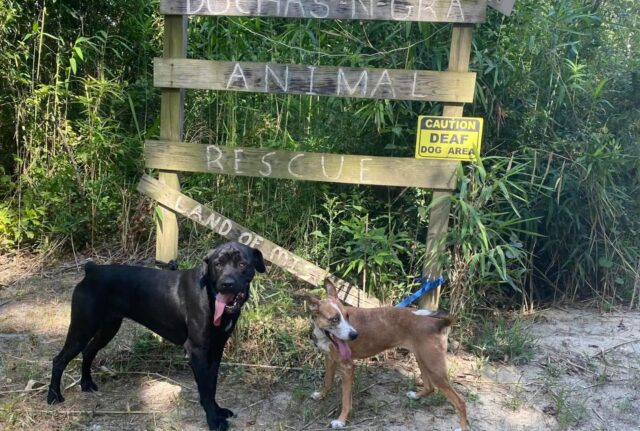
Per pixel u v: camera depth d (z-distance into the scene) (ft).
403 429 6.40
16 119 11.26
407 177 7.50
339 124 8.98
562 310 9.50
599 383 7.34
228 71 7.59
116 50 11.51
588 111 9.37
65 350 6.65
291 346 7.65
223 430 6.28
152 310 6.56
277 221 8.95
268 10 7.42
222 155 7.80
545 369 7.64
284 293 8.39
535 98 9.07
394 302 8.19
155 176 10.87
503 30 8.63
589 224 9.59
